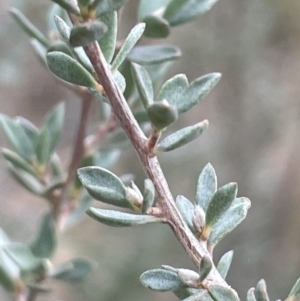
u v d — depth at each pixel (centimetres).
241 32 82
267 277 83
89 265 35
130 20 77
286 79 87
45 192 35
